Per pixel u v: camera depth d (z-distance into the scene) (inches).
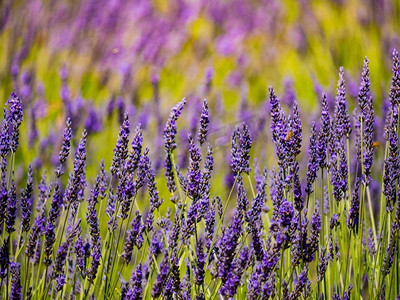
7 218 157.6
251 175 269.1
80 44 380.2
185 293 163.0
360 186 187.6
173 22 398.0
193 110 308.5
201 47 390.6
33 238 156.6
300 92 356.8
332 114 302.4
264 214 191.5
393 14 406.9
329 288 170.7
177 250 164.7
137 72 361.7
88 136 299.9
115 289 176.2
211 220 169.6
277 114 166.1
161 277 146.9
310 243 161.6
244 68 374.9
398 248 175.2
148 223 168.9
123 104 312.0
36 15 388.2
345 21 403.2
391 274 170.7
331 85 320.8
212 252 169.9
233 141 167.3
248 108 296.5
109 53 374.0
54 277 157.3
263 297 150.6
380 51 390.9
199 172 156.8
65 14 394.0
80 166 159.5
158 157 271.7
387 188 170.6
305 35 392.8
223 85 364.5
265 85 363.9
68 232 165.8
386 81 362.9
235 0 411.2
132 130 302.2
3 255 156.0
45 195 182.9
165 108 328.2
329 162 174.9
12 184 160.2
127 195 160.4
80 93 323.6
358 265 173.2
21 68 352.5
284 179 165.6
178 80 369.4
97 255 159.6
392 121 172.4
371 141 173.2
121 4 399.2
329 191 178.4
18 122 161.9
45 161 280.4
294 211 163.2
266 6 407.2
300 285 156.9
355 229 172.7
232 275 146.5
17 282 155.2
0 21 383.2
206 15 403.2
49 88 352.5
